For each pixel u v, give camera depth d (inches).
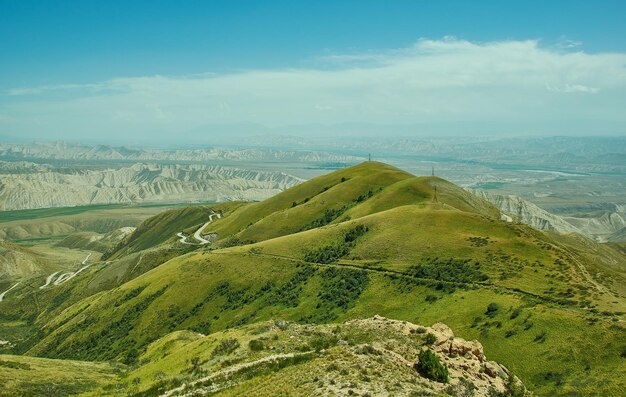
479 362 2203.5
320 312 5103.3
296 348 2516.0
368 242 6254.9
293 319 5182.1
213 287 6929.1
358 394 1660.9
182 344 4082.2
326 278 5826.8
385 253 5812.0
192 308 6653.5
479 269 4653.1
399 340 2335.1
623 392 2541.8
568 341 3090.6
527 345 3221.0
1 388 2650.1
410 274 5064.0
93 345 6860.2
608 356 2849.4
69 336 7564.0
